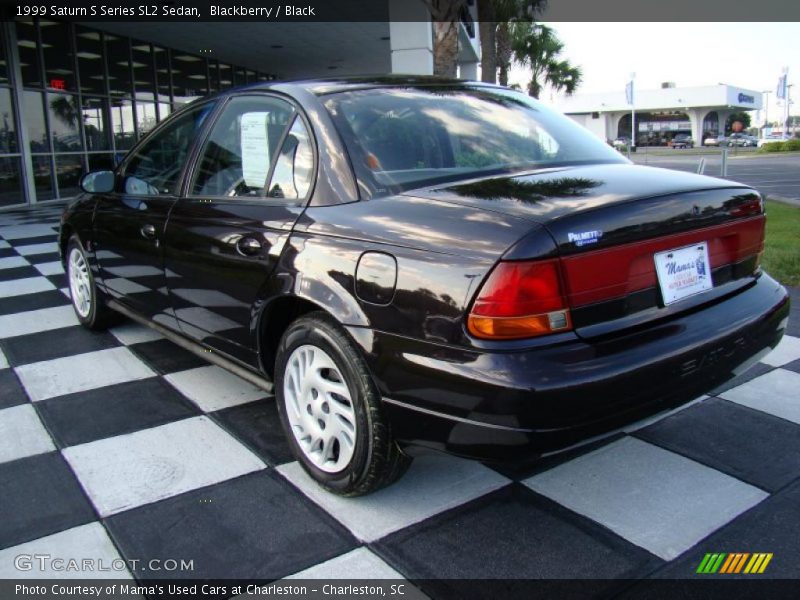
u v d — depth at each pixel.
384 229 2.15
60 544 2.18
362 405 2.20
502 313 1.84
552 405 1.82
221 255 2.79
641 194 2.11
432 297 1.95
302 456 2.52
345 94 2.72
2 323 4.75
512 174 2.41
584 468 2.59
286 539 2.18
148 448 2.81
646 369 1.96
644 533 2.18
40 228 9.57
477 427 1.89
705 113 67.00
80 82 14.02
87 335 4.43
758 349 2.38
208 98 3.30
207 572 2.03
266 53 17.81
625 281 2.01
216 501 2.41
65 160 13.77
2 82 12.18
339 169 2.43
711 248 2.32
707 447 2.73
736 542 2.12
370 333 2.11
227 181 2.95
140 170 3.67
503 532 2.20
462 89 3.05
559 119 3.11
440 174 2.45
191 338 3.25
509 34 20.48
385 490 2.47
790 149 42.59
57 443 2.88
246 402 3.28
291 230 2.46
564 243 1.87
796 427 2.88
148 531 2.24
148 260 3.40
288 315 2.71
